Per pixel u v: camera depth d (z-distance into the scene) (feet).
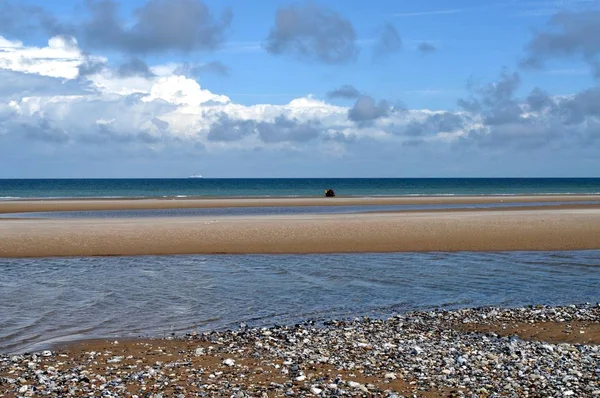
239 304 70.03
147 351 49.88
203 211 233.76
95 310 66.33
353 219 165.37
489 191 533.96
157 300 71.77
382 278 86.99
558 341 53.52
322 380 40.65
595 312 64.80
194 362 46.01
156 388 38.99
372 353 48.19
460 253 111.65
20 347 51.67
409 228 141.49
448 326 59.21
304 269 94.68
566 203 292.20
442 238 126.93
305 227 142.82
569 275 89.86
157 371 43.29
